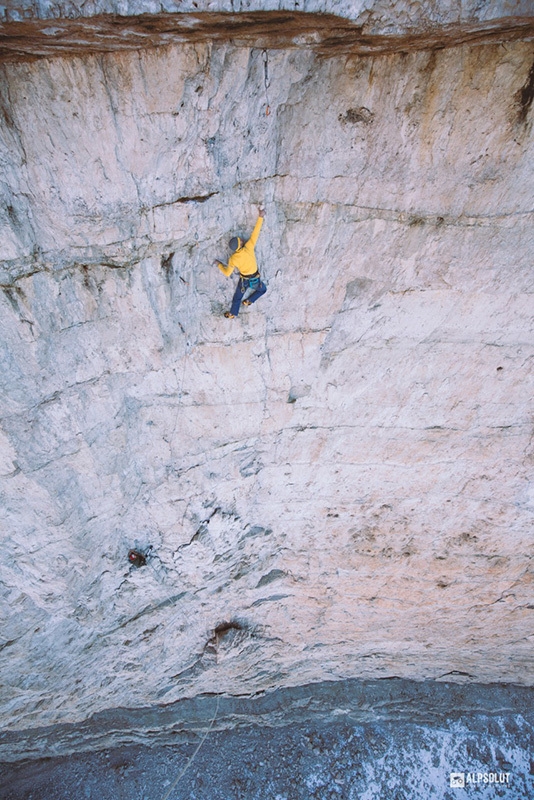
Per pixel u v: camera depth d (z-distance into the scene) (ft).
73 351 24.20
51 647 39.91
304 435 33.06
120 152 18.28
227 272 23.16
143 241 21.67
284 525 39.50
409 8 14.89
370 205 21.91
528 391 30.42
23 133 17.03
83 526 32.12
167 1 13.97
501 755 58.95
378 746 59.06
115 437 29.14
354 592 45.21
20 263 20.34
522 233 22.76
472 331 27.40
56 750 54.95
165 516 35.73
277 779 56.08
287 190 21.35
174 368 27.43
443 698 60.70
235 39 15.69
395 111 18.45
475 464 34.78
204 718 56.49
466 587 43.91
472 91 17.63
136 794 54.34
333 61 16.90
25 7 13.50
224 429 31.68
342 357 28.81
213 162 19.71
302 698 58.70
